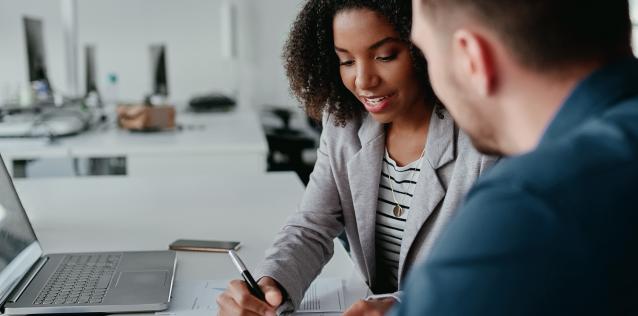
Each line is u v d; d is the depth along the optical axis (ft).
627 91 1.53
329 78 4.21
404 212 4.01
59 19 16.67
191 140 9.80
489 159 3.58
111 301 3.39
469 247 1.38
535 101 1.61
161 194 6.28
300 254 3.91
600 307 1.31
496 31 1.57
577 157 1.45
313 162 14.80
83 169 12.26
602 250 1.32
